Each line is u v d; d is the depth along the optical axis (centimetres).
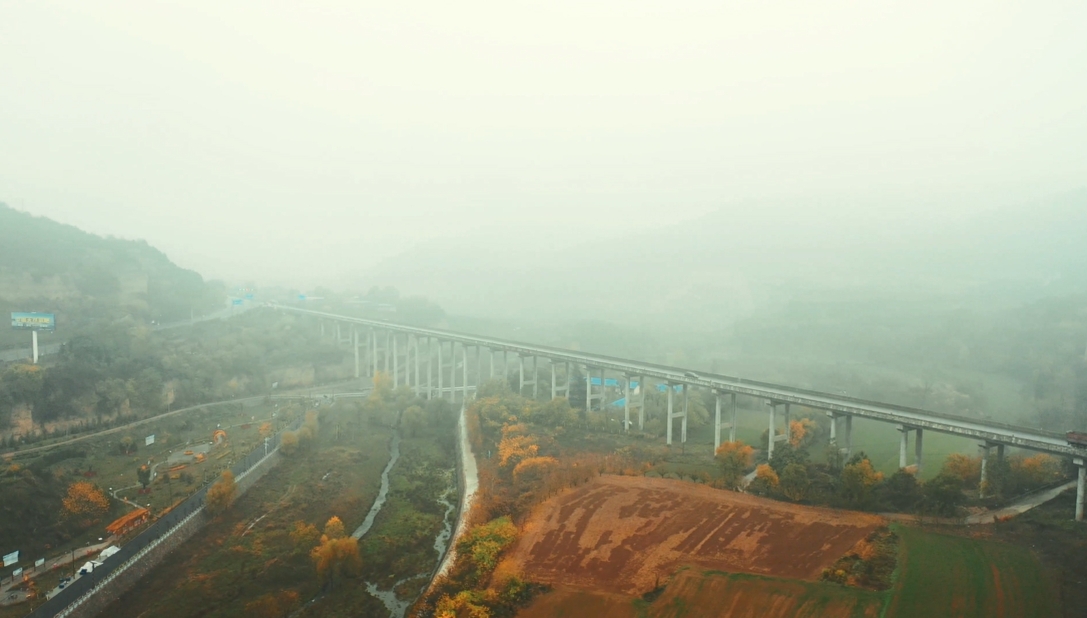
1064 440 12356
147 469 14650
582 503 13100
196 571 12044
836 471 13775
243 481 15725
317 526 14262
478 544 11819
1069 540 10200
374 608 11200
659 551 11131
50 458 15625
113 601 10762
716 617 9281
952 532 10975
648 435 19262
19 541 11569
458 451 19112
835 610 9081
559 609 9775
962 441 17412
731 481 13650
